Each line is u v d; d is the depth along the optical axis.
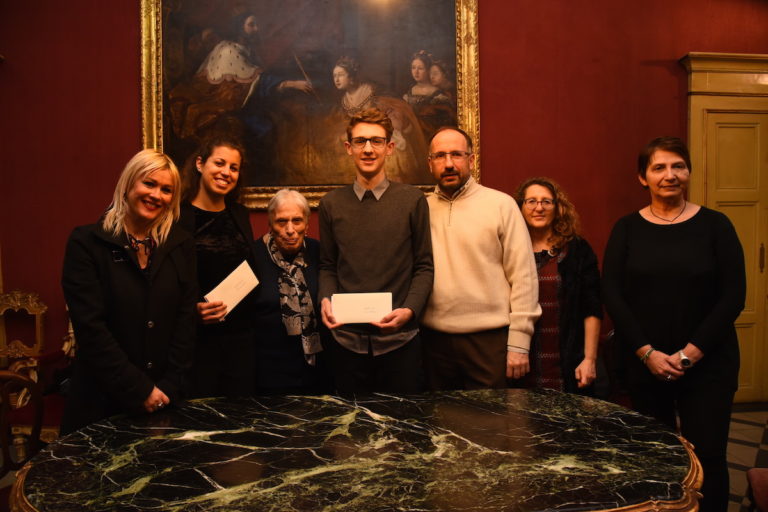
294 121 4.41
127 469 1.43
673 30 4.57
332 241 2.66
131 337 2.05
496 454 1.52
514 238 2.61
